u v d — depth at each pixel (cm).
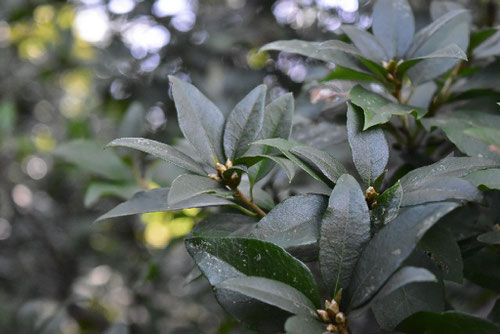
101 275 133
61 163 99
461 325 39
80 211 141
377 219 41
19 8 141
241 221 47
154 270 70
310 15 110
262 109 47
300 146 44
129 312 109
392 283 37
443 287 42
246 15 117
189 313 117
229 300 42
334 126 55
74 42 144
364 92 47
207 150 46
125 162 80
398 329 40
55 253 138
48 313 89
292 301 39
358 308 39
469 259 48
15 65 154
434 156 58
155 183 71
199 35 114
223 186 44
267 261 41
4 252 143
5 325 113
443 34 52
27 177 150
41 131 160
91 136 101
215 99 102
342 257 41
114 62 116
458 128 49
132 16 116
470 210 52
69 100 169
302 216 43
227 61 118
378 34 52
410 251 38
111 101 121
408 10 52
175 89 47
